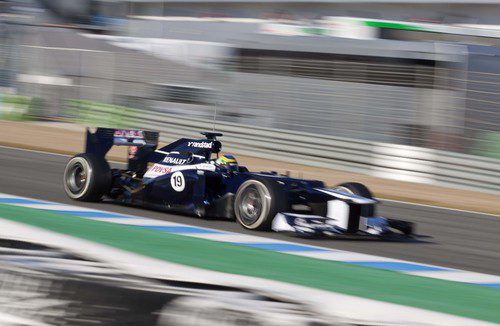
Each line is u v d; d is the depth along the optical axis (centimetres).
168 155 3316
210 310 1645
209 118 7362
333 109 6600
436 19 13275
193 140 3300
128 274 1978
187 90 7500
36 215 3050
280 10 15100
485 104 5938
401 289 2250
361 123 6450
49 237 2575
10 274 1836
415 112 6181
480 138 5856
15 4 11612
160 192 3244
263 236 2939
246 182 3033
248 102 7138
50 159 5409
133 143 3444
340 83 6600
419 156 5569
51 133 7162
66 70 8269
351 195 3122
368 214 3106
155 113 7100
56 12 12369
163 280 1922
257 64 7250
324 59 6862
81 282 1758
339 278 2333
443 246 3153
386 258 2748
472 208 4569
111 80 7919
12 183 4078
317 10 14938
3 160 5109
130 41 8544
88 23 12812
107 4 13350
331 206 3039
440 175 5472
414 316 1923
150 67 7762
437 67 6172
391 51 6412
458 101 6047
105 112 7719
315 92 6725
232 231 2994
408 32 8038
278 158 6272
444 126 6050
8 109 8281
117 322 1694
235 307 1683
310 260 2570
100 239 2641
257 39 7306
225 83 7319
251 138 6431
